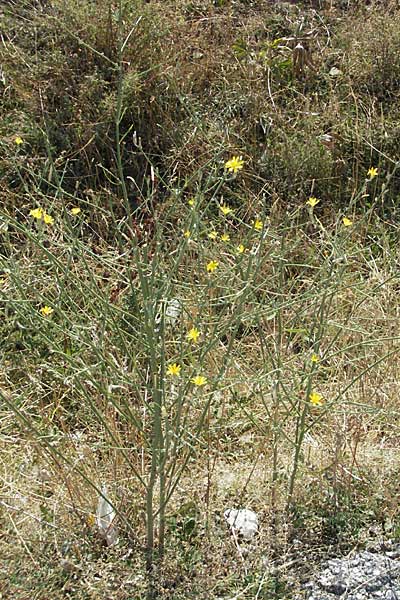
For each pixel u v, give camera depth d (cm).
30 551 289
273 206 465
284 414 349
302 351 371
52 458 308
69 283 398
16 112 501
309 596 281
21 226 293
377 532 305
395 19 578
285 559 294
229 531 302
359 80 562
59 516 303
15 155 466
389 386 371
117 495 308
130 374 331
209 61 551
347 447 342
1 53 518
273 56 580
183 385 273
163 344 262
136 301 299
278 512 311
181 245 306
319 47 592
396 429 355
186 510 310
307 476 321
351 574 288
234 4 624
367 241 482
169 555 290
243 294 293
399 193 514
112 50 509
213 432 341
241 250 308
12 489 306
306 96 564
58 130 495
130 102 501
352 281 441
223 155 508
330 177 511
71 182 488
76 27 511
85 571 282
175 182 494
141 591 278
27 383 369
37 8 561
